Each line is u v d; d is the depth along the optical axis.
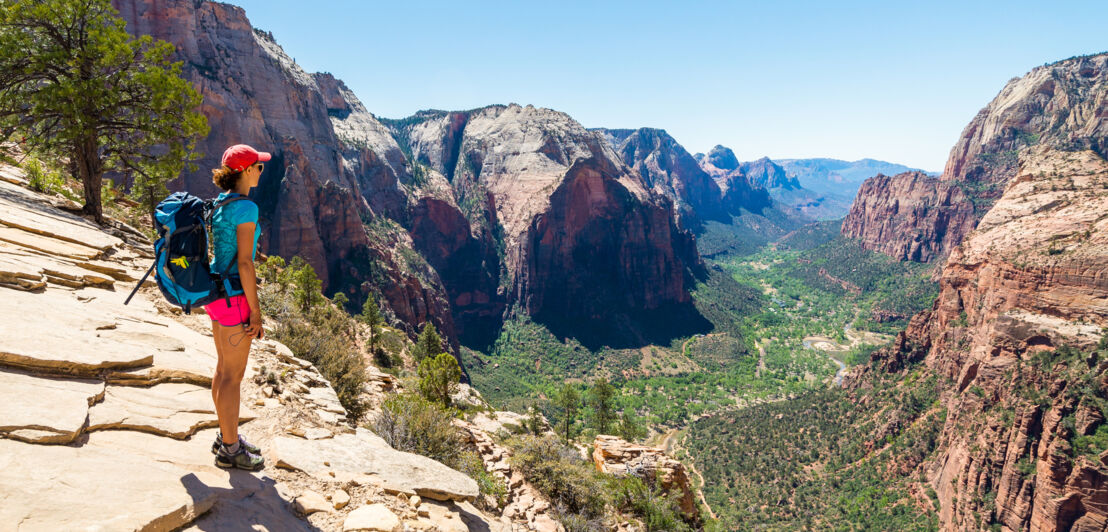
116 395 4.61
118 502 3.13
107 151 17.11
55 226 10.82
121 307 7.60
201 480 3.90
